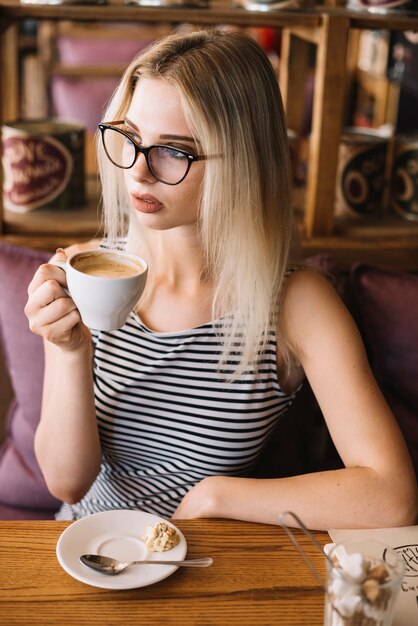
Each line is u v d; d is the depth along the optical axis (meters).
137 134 1.25
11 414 1.85
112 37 3.99
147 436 1.45
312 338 1.37
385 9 1.70
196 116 1.21
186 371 1.41
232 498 1.19
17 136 1.79
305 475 1.23
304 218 1.88
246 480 1.22
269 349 1.39
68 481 1.41
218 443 1.42
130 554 1.08
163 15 1.62
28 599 0.99
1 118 1.71
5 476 1.79
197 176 1.25
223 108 1.23
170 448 1.45
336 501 1.18
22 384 1.73
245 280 1.34
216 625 0.97
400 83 3.10
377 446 1.25
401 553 1.12
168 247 1.41
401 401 1.73
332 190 1.79
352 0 1.79
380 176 1.92
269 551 1.11
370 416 1.29
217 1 1.96
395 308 1.69
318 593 1.03
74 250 1.52
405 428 1.71
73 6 1.61
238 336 1.39
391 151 1.99
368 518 1.18
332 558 0.95
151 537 1.09
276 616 0.99
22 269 1.69
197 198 1.28
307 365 1.38
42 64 3.74
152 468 1.49
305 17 1.66
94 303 1.07
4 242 1.72
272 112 1.30
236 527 1.16
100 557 1.05
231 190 1.27
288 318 1.39
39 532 1.12
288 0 1.68
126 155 1.28
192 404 1.41
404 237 1.86
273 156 1.31
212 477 1.24
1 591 1.00
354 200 1.90
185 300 1.43
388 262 1.84
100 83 3.42
